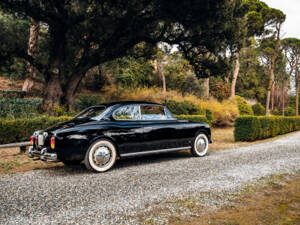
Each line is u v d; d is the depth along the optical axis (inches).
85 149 173.5
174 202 117.6
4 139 287.7
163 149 217.3
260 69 1871.3
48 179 160.9
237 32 462.9
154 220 97.4
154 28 419.2
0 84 811.4
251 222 96.6
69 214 103.2
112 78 984.9
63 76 500.4
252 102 1224.2
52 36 465.4
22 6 375.2
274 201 121.1
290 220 98.6
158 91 647.8
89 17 363.6
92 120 185.3
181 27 478.9
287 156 249.9
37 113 425.1
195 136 245.0
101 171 180.5
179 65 1016.9
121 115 198.5
